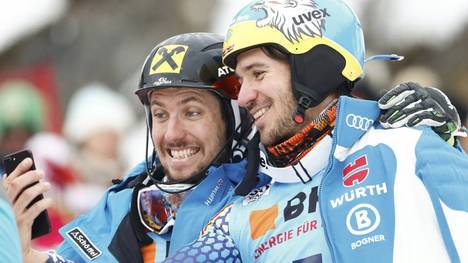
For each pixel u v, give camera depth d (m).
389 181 8.45
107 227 10.26
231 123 10.00
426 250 8.20
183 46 9.95
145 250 10.05
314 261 8.65
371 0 23.83
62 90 23.98
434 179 8.34
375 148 8.64
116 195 10.32
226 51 9.12
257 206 9.17
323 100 9.09
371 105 8.83
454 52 21.89
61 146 16.06
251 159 9.34
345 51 9.10
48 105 21.19
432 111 8.76
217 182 9.84
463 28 22.39
